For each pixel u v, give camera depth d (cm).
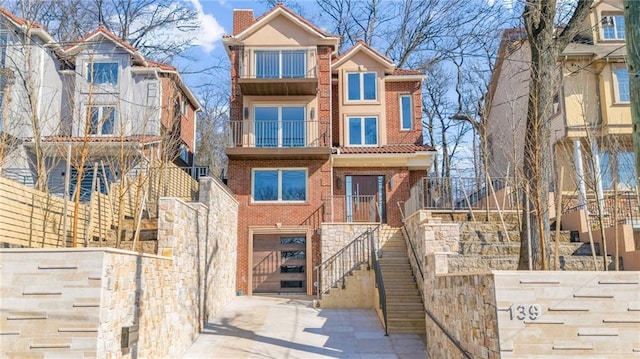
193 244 1152
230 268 1677
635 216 1386
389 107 2202
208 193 1354
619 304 621
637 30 434
